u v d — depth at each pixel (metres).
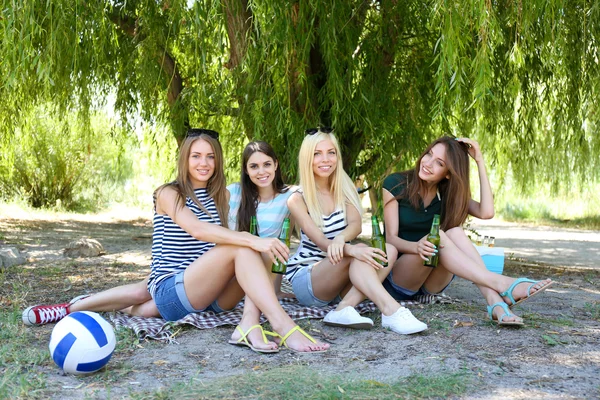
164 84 6.83
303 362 2.72
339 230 3.68
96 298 3.45
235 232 3.08
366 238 10.45
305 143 3.63
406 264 3.71
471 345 2.95
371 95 5.84
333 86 5.29
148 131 8.43
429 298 3.90
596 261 8.35
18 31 4.42
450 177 3.71
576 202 17.23
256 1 4.55
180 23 5.13
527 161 8.77
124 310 3.58
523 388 2.37
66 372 2.53
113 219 13.67
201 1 4.57
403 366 2.64
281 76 5.08
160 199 3.28
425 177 3.70
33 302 4.07
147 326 3.16
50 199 14.55
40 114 12.03
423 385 2.38
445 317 3.50
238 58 5.27
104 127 13.68
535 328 3.29
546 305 4.21
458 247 3.60
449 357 2.76
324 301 3.61
